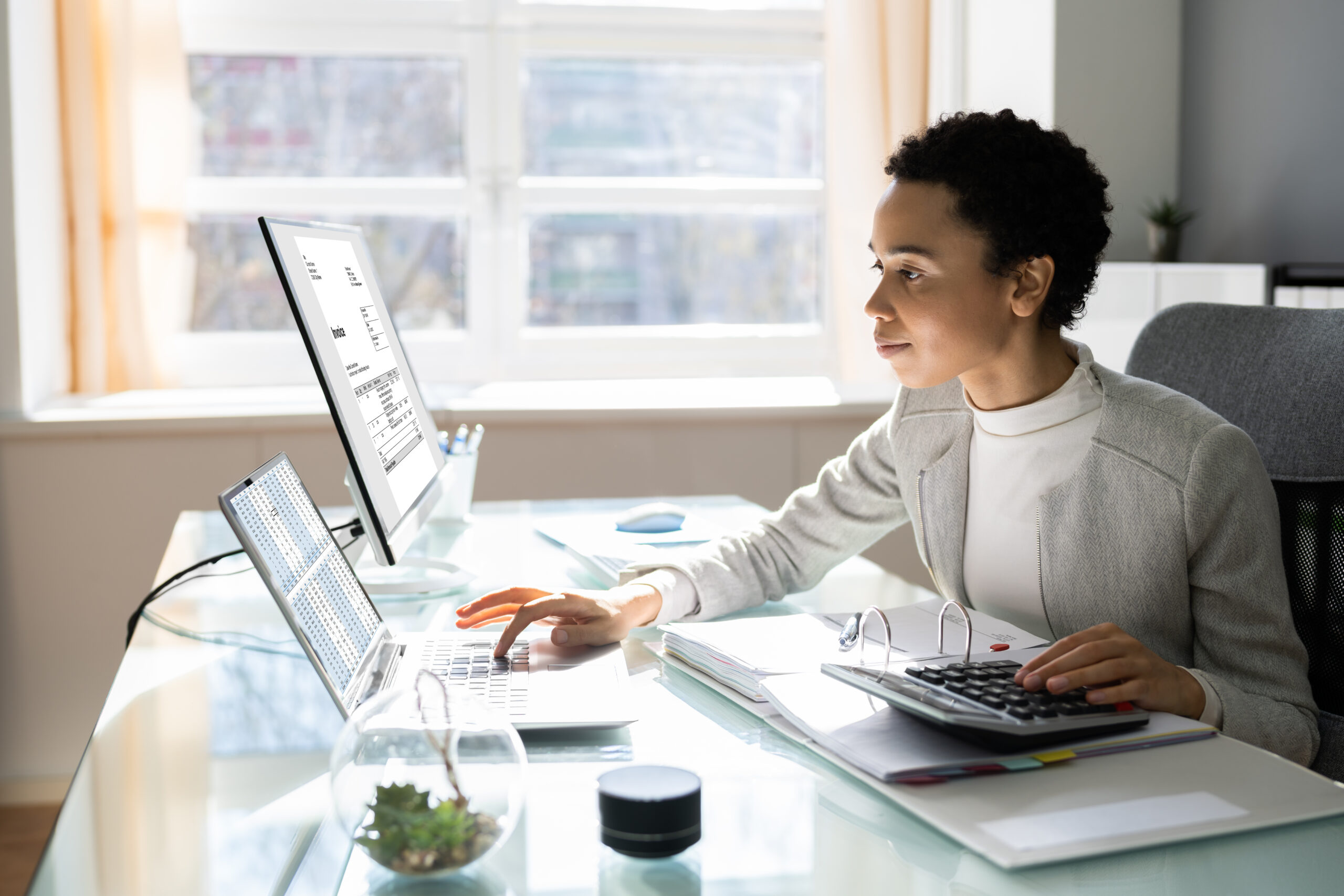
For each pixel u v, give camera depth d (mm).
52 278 2461
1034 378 1020
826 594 1219
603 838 614
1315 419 1129
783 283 2967
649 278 2926
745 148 2926
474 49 2783
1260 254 2408
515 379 2881
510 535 1504
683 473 2439
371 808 572
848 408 2457
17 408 2268
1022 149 918
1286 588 949
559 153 2867
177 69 2543
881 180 2775
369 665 899
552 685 868
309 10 2711
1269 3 2344
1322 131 2217
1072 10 2541
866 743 717
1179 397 1005
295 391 2648
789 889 568
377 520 928
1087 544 1005
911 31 2746
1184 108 2623
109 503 2268
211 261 2729
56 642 2287
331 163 2775
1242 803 644
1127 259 2641
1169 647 1001
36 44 2363
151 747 761
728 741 783
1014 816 629
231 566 1325
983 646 916
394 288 2836
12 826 2227
